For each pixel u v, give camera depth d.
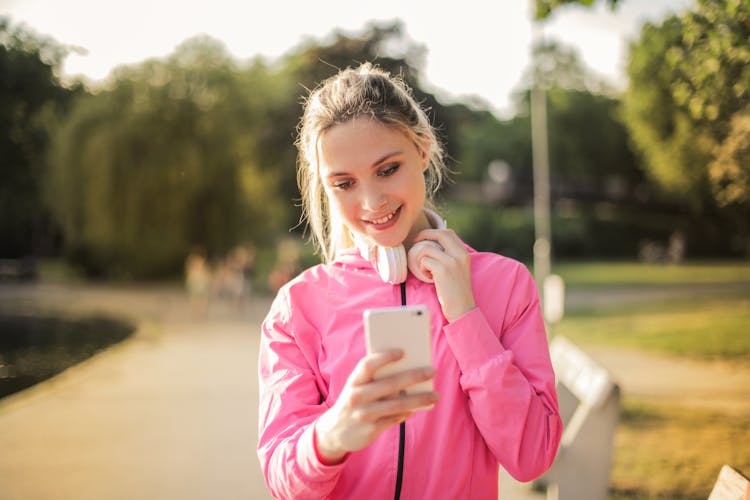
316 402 1.55
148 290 32.41
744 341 11.71
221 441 6.47
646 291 25.92
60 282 37.03
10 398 8.97
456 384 1.49
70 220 28.30
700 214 15.21
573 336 14.10
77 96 21.67
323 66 36.62
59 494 5.05
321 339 1.59
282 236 41.56
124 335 16.84
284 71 38.03
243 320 19.75
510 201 51.31
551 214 55.84
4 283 36.47
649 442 5.75
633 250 57.19
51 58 14.20
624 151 57.06
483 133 64.06
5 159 21.94
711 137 6.09
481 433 1.47
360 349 1.52
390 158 1.43
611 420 3.65
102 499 4.92
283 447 1.41
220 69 31.08
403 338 1.18
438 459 1.46
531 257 53.94
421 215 1.62
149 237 29.97
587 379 3.91
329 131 1.44
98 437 6.75
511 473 1.46
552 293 6.66
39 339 16.19
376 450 1.48
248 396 8.62
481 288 1.57
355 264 1.62
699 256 51.09
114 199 27.86
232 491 5.04
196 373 10.57
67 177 27.33
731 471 1.82
